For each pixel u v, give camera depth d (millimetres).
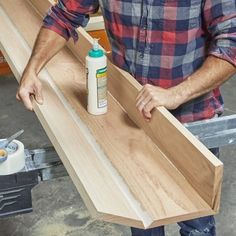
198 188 1350
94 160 1484
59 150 1550
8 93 3873
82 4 1817
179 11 1563
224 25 1503
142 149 1553
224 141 1641
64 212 2750
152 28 1625
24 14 2613
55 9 1884
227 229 2670
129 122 1700
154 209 1290
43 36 1880
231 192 2930
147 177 1419
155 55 1672
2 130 3432
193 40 1641
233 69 1522
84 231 2619
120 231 2623
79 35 2076
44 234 2598
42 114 1720
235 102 3795
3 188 1478
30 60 1867
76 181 1415
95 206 1279
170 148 1483
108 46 2645
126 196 1333
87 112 1748
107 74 1854
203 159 1300
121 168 1456
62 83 1943
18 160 1509
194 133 1630
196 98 1757
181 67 1688
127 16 1644
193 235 1868
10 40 2316
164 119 1485
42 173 1561
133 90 1668
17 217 2705
